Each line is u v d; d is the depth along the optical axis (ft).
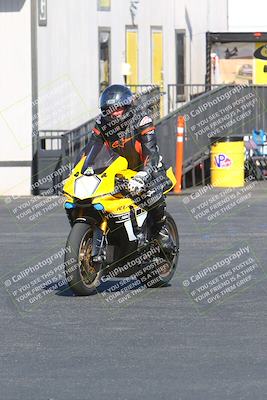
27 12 163.32
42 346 59.31
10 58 164.45
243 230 114.21
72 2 171.01
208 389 49.88
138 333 62.59
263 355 56.80
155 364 54.90
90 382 51.31
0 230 119.03
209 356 56.59
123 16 184.44
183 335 61.98
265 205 141.18
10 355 57.16
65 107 169.58
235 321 66.08
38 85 164.55
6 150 164.76
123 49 184.44
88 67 174.91
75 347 59.00
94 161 72.43
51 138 163.02
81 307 70.85
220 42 211.00
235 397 48.49
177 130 163.84
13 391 49.75
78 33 172.55
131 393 49.29
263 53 215.92
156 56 194.80
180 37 202.90
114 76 181.78
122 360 55.83
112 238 73.00
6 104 164.76
